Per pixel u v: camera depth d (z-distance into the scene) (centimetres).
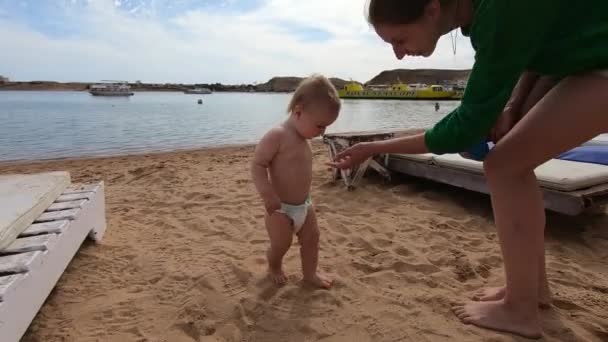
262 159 243
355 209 443
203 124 1888
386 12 180
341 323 223
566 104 168
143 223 396
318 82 241
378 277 277
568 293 255
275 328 219
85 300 245
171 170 672
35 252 214
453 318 227
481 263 300
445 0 176
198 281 265
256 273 279
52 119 2000
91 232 325
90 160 876
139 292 256
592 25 156
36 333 212
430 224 390
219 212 430
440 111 3072
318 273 281
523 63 163
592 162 414
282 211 250
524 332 208
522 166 190
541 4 150
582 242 345
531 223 200
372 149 232
